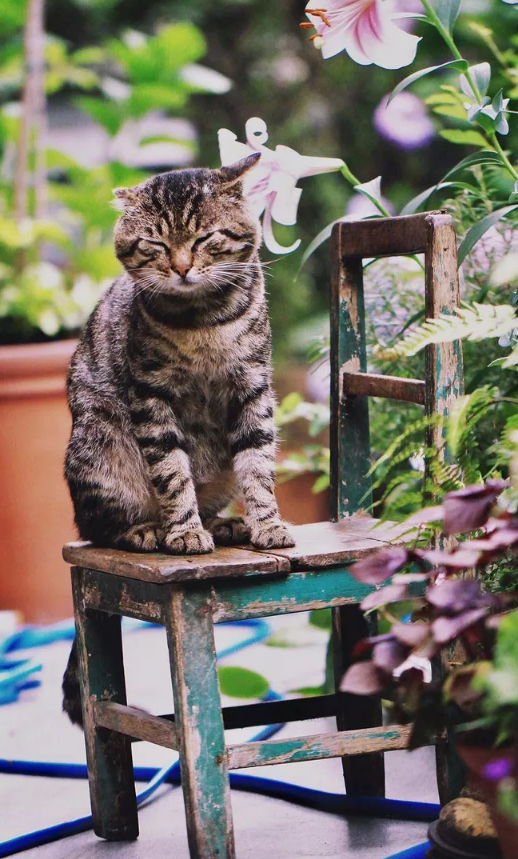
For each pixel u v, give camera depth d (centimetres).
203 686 196
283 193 257
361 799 236
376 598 156
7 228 437
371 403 295
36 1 465
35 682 337
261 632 340
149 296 247
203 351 244
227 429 257
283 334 618
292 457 341
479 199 285
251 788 253
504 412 253
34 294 415
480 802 184
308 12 229
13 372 385
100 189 488
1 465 392
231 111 658
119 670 231
